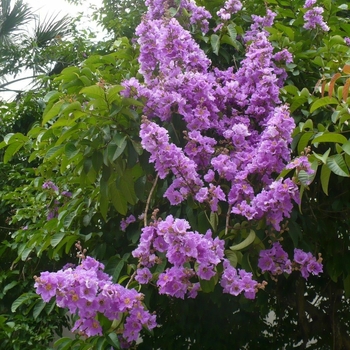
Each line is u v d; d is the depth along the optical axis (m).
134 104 1.80
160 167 1.70
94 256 2.22
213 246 1.58
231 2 2.38
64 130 1.89
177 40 2.00
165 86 1.93
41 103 4.10
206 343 2.66
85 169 1.87
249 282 1.61
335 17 2.60
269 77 2.07
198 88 1.95
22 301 2.45
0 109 4.27
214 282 1.62
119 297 1.51
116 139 1.73
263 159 1.74
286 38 2.35
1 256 3.78
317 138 1.59
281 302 2.85
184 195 1.74
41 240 2.49
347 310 3.00
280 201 1.61
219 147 2.02
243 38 2.50
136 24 3.43
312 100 2.02
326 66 2.27
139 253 1.64
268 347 2.92
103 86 1.75
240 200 1.77
